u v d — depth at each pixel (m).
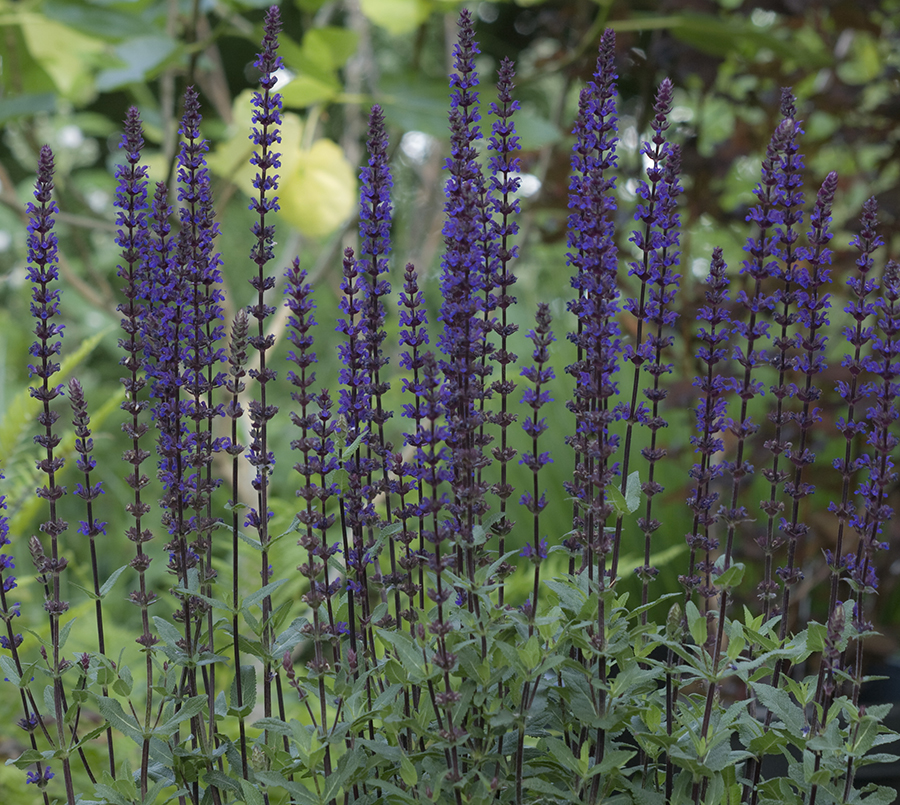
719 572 1.93
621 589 4.02
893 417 1.70
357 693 1.77
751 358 1.77
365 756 1.83
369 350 1.85
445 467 1.87
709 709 1.75
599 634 1.74
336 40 3.21
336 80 3.28
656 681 2.07
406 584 1.90
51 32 3.96
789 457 1.84
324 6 4.08
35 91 4.30
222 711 1.96
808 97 4.17
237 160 3.44
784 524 1.89
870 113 4.21
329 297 6.67
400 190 6.05
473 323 1.72
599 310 1.74
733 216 4.18
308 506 1.78
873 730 1.71
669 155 1.76
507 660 1.80
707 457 1.84
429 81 3.38
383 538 1.87
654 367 1.81
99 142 7.80
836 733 1.74
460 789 1.74
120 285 6.59
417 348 1.78
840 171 5.23
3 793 2.81
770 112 4.19
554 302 5.60
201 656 1.81
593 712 1.77
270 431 5.91
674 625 1.87
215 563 3.52
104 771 1.81
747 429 1.79
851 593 3.66
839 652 1.69
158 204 1.79
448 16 5.12
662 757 2.09
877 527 1.76
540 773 1.90
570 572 2.01
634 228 4.32
